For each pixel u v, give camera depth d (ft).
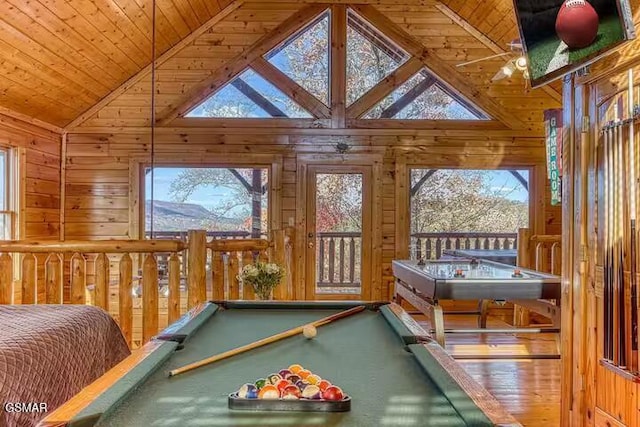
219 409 4.13
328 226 19.97
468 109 20.17
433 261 15.84
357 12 19.85
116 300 19.58
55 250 11.08
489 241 20.27
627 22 7.02
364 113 19.97
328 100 20.02
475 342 15.94
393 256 19.93
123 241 11.18
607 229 8.10
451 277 11.43
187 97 19.66
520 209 20.26
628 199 7.70
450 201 20.30
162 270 17.40
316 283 19.86
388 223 19.98
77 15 13.76
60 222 19.42
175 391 4.59
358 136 19.88
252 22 19.74
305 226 19.80
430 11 19.79
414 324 7.13
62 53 14.97
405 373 5.15
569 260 9.28
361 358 5.74
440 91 20.15
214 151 19.76
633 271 7.60
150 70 19.56
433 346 5.98
